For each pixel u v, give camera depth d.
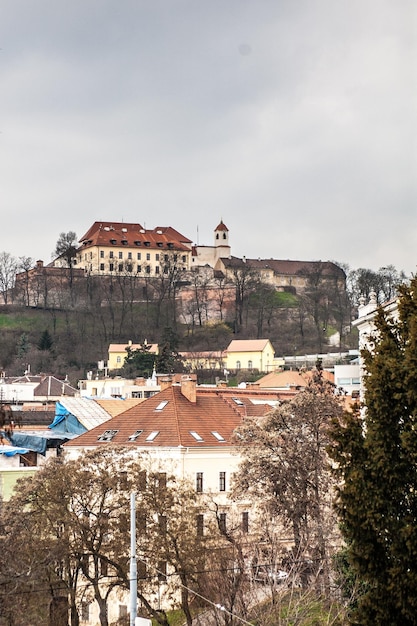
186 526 70.88
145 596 79.56
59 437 110.81
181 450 95.12
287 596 67.00
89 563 74.88
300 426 80.44
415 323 42.91
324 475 78.75
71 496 72.62
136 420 102.62
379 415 42.56
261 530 79.81
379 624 41.16
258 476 78.50
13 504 71.25
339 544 76.31
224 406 106.19
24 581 61.91
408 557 40.66
